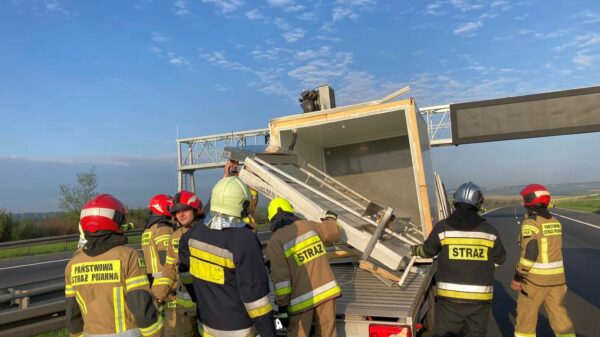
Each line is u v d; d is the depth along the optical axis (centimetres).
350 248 493
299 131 646
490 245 391
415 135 548
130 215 2803
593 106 1853
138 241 2223
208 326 307
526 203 489
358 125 635
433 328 503
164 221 515
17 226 2277
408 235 592
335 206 544
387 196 729
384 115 591
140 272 303
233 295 301
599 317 659
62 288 654
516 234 2005
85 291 295
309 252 353
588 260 1188
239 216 307
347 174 754
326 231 396
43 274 1324
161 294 430
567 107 1889
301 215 473
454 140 2053
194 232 319
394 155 727
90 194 2600
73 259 306
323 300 346
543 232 470
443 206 847
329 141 730
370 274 510
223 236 299
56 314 596
